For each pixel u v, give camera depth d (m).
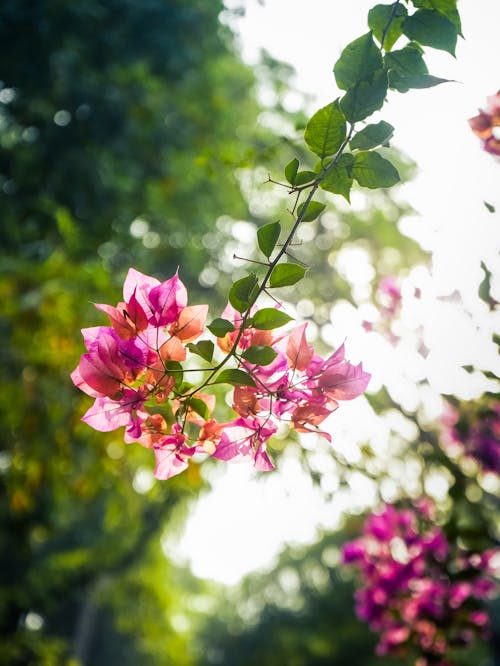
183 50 9.57
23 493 6.34
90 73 9.26
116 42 9.10
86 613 21.72
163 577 16.67
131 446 5.94
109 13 9.10
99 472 6.35
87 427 5.84
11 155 9.36
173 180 10.30
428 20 1.95
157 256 10.66
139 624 15.53
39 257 7.16
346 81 1.92
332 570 28.33
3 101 9.29
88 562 12.89
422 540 4.94
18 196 9.30
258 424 2.00
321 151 1.95
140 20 9.23
